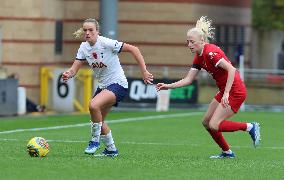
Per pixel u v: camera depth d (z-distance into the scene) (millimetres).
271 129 54688
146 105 73812
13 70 74188
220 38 89562
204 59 34562
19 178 28484
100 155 35156
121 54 84250
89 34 34125
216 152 39156
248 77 77750
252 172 31000
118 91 34531
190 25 84000
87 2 81250
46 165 31469
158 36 84312
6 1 73938
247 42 95500
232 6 91438
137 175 29578
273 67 115000
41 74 73625
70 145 40688
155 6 84062
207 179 29094
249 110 75250
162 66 84250
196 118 62688
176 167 31766
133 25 84312
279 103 77250
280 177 30000
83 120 60531
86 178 28719
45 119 61531
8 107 64938
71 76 34906
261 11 116812
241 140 46219
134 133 49906
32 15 74125
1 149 37375
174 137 47438
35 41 74250
